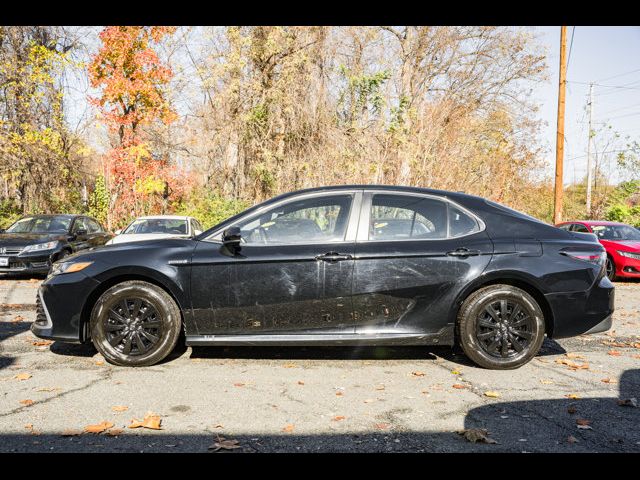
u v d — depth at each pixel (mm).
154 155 22078
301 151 19953
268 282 4594
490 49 27328
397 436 3207
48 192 20922
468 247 4668
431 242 4703
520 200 22016
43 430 3250
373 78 19156
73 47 21438
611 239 13039
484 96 26859
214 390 4047
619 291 10820
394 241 4699
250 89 20344
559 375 4520
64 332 4711
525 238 4773
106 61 20516
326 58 20891
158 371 4531
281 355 5090
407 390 4086
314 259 4598
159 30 20250
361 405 3740
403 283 4594
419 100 20578
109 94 19984
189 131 22328
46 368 4594
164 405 3711
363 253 4613
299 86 20188
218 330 4656
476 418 3510
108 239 14117
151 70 20547
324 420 3457
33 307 7828
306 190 4965
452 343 4660
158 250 4758
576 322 4707
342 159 18375
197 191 21594
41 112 21125
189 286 4605
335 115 20266
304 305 4598
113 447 3023
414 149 17688
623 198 27469
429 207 4859
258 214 4844
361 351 5273
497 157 21125
